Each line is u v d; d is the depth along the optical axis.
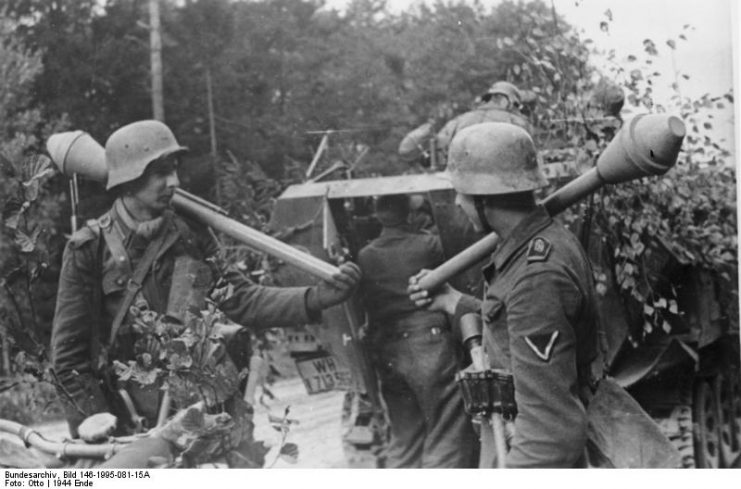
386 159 8.28
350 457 5.70
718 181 5.53
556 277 4.02
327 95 8.40
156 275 5.42
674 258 5.38
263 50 8.38
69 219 6.59
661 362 5.42
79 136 5.63
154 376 4.87
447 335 5.48
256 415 5.86
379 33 8.53
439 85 8.35
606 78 5.43
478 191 4.25
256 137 8.09
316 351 5.77
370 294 5.61
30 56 7.83
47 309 6.17
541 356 3.98
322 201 5.73
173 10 8.20
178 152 5.49
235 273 5.61
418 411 5.61
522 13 5.91
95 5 8.02
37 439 4.70
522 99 5.70
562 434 3.94
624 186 5.21
